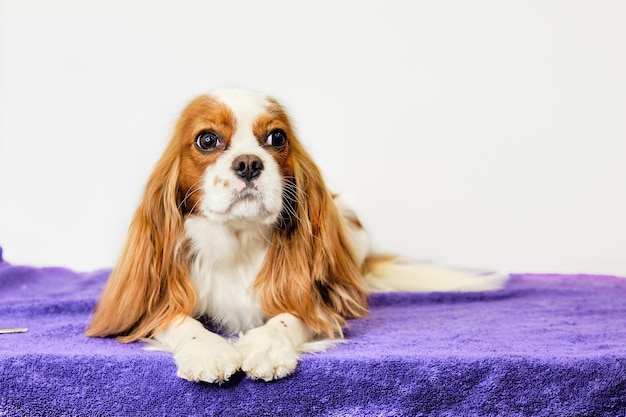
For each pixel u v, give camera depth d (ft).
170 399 6.48
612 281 11.64
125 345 7.36
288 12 12.84
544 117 12.75
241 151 7.22
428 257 13.02
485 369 6.55
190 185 7.54
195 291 7.75
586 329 8.26
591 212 12.89
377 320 8.89
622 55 12.51
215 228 7.62
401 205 13.05
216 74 12.92
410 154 12.94
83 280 11.51
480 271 11.93
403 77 12.84
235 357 6.35
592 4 12.46
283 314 7.64
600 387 6.56
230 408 6.45
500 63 12.71
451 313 9.41
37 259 13.08
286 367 6.37
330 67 12.87
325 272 8.09
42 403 6.56
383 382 6.52
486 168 12.92
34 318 9.10
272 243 7.82
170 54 12.80
